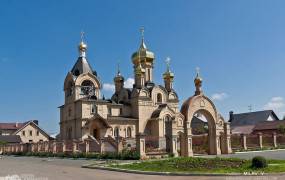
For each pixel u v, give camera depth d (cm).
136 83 8056
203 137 5956
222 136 5384
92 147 4947
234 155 4756
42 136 10825
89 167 3059
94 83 7494
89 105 7156
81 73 7475
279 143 7025
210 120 5259
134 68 8431
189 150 4691
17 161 4350
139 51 8462
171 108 8081
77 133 7094
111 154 4300
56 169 2936
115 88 8838
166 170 2469
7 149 7894
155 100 8031
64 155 5094
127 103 7956
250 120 10994
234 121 11438
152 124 7706
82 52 7738
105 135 6956
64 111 7681
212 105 5244
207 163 2708
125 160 3941
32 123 10738
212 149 5228
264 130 9425
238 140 6381
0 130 11162
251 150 5938
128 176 2297
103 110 7338
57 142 5662
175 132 4547
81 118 7006
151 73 8512
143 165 2866
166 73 8725
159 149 4575
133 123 7588
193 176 2198
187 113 4866
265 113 10856
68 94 7606
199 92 5169
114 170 2720
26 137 10569
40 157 5447
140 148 4091
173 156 4325
